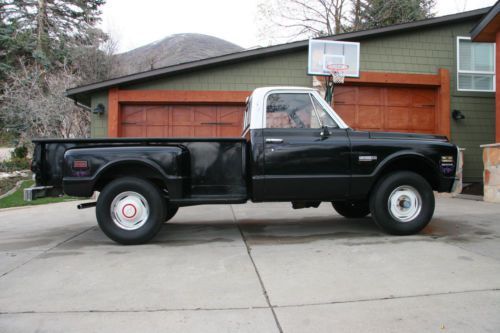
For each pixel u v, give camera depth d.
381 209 4.86
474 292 3.03
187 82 10.28
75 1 29.03
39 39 25.33
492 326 2.48
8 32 25.73
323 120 5.02
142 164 4.70
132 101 10.20
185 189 4.78
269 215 7.00
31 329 2.52
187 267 3.79
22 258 4.20
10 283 3.39
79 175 4.57
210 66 10.20
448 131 10.62
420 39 10.68
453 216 6.33
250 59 10.27
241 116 10.44
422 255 4.04
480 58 10.95
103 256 4.24
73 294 3.12
